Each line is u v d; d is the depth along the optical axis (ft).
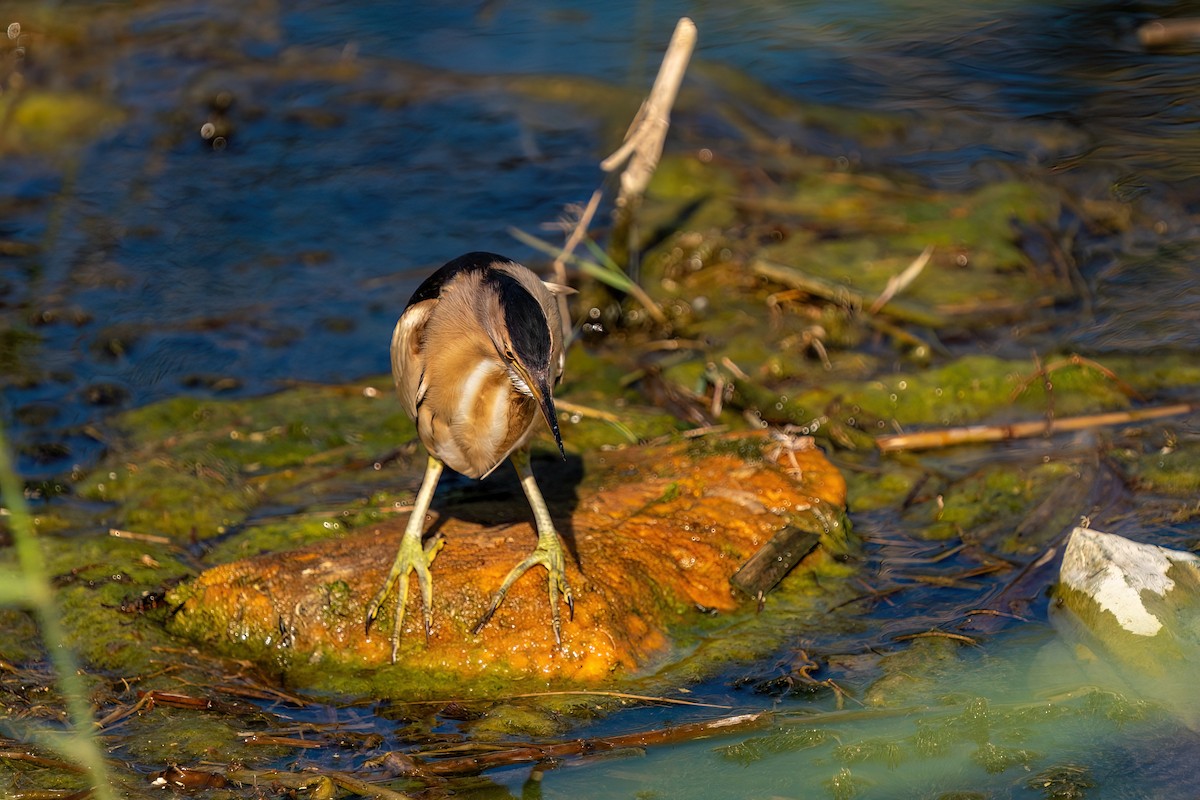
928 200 45.60
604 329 39.50
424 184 47.73
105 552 29.94
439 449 27.12
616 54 56.03
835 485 30.55
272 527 30.76
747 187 47.11
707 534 28.89
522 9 60.90
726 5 60.08
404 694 25.29
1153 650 24.26
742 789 21.91
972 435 33.68
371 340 39.27
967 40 55.11
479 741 23.57
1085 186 45.34
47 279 41.98
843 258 42.45
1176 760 21.68
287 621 26.50
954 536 29.94
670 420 35.01
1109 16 55.88
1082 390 35.58
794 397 35.68
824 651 25.96
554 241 43.80
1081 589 25.77
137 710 24.62
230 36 58.54
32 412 35.58
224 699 25.00
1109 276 40.81
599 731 23.86
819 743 22.98
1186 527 28.71
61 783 22.45
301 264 43.01
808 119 50.90
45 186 47.70
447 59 56.54
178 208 46.32
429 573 26.43
